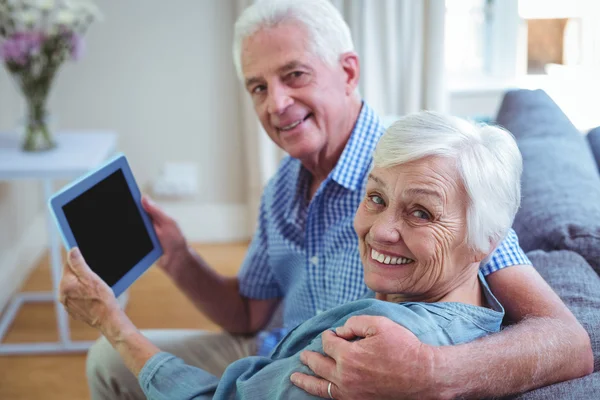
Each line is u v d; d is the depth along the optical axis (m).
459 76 3.97
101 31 3.65
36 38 2.82
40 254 3.79
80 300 1.48
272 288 1.88
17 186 3.50
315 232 1.64
